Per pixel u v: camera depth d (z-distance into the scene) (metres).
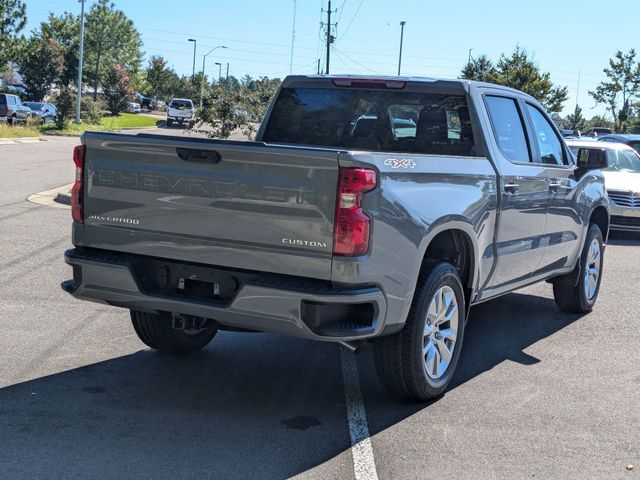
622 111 66.06
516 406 5.27
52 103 53.78
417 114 6.18
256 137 6.80
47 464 4.04
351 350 4.67
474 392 5.54
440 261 5.20
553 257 7.07
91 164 4.93
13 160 23.75
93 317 7.07
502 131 6.28
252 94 17.34
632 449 4.58
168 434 4.53
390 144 6.29
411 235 4.66
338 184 4.26
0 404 4.87
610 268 11.08
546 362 6.36
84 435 4.45
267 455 4.30
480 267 5.66
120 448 4.29
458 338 5.46
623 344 6.98
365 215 4.30
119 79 76.62
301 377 5.75
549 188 6.68
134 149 4.73
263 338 6.80
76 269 4.99
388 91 6.30
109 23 78.00
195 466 4.11
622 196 13.77
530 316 8.00
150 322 5.79
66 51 69.50
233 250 4.52
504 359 6.41
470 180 5.40
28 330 6.56
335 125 6.52
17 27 51.06
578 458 4.42
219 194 4.51
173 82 105.94
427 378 5.14
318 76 6.59
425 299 4.95
